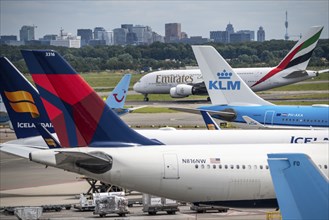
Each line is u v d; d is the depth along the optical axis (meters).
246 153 124.81
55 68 119.25
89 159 115.62
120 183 119.25
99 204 145.88
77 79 120.00
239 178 122.75
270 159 73.38
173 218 143.38
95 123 120.88
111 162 118.12
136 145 122.12
